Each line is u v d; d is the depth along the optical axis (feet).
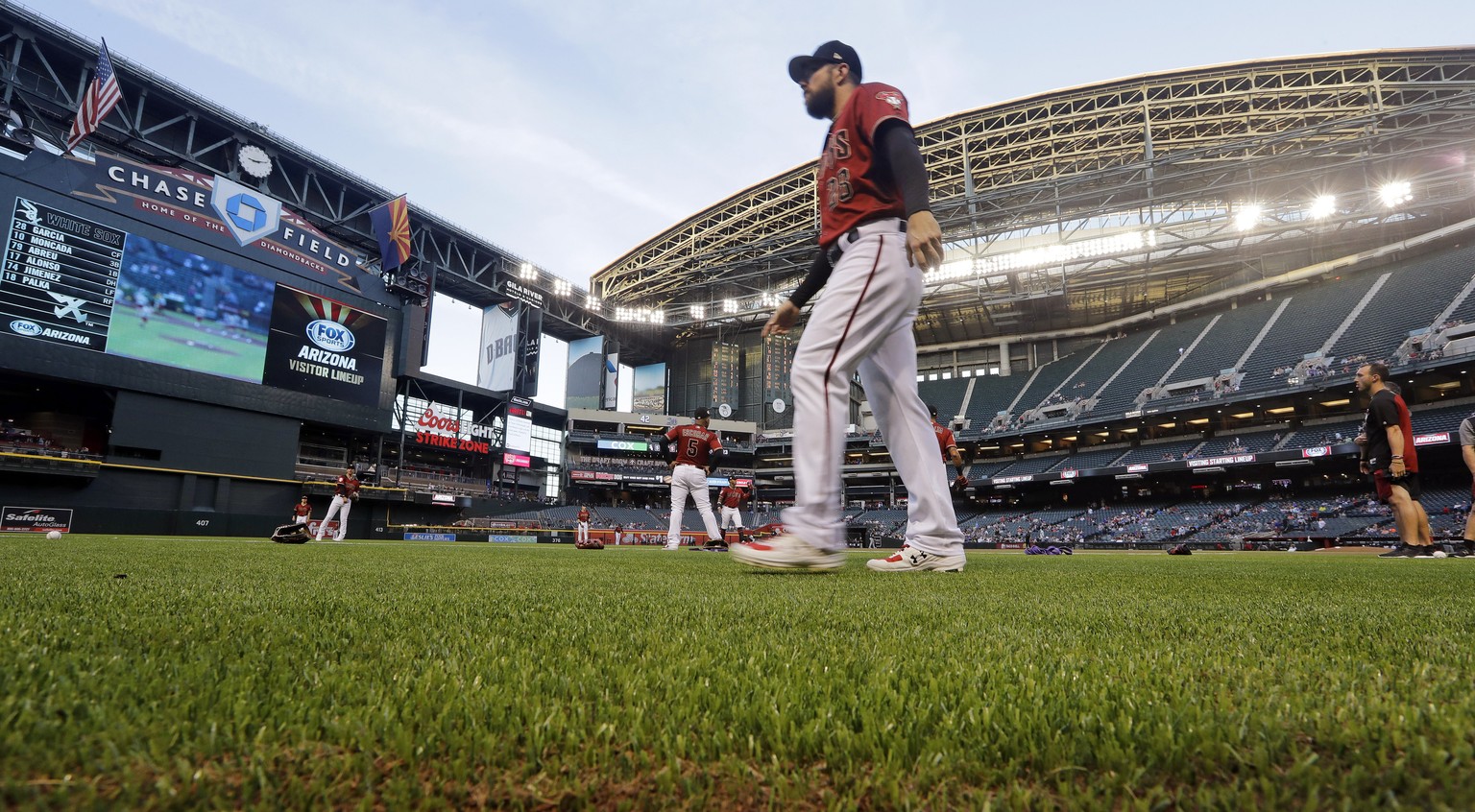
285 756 1.94
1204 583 9.31
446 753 2.04
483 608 5.39
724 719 2.41
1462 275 113.50
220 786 1.69
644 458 183.11
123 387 84.84
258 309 97.60
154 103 102.06
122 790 1.58
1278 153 132.36
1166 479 134.62
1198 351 141.59
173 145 105.50
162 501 88.07
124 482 85.66
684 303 192.54
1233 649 3.76
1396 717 2.26
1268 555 38.65
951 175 156.25
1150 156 131.95
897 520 149.38
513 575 9.67
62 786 1.56
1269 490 122.11
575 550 30.25
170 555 14.12
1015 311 169.07
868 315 9.82
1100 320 175.42
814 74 10.90
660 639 3.97
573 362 180.86
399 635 3.86
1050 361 178.19
